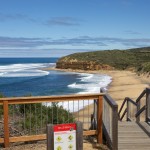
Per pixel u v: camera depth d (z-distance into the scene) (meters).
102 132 8.10
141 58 121.25
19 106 9.98
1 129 8.17
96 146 7.49
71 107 25.73
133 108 16.41
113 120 6.85
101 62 110.88
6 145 7.11
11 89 53.09
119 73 91.81
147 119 10.09
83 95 7.38
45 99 7.11
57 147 4.22
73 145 4.28
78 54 124.75
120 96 36.78
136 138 8.25
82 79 70.56
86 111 23.88
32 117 8.99
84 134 7.67
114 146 6.89
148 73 73.38
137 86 49.28
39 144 7.47
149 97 9.91
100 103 7.61
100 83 58.19
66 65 118.06
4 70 104.62
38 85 58.88
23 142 7.58
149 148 7.44
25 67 130.62
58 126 4.21
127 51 138.38
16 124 8.64
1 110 9.27
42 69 118.38
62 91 46.91
